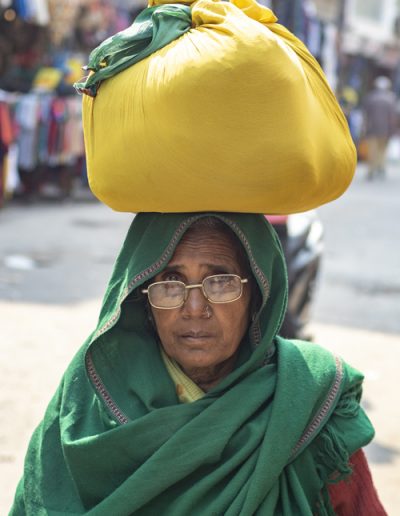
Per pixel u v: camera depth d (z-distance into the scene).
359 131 25.36
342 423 1.99
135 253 1.98
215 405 1.93
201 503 1.90
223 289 1.95
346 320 7.90
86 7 15.12
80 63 13.91
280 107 1.77
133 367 2.06
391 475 4.57
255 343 2.05
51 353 6.33
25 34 14.05
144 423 1.93
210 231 1.95
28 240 10.96
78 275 9.12
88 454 1.95
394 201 17.97
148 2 2.06
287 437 1.90
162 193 1.85
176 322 1.97
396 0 35.16
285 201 1.87
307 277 5.94
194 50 1.79
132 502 1.87
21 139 12.80
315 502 1.97
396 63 35.97
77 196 15.77
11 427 4.96
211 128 1.77
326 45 20.78
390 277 10.02
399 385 6.06
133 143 1.84
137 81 1.85
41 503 2.03
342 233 13.18
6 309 7.47
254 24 1.81
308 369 1.99
